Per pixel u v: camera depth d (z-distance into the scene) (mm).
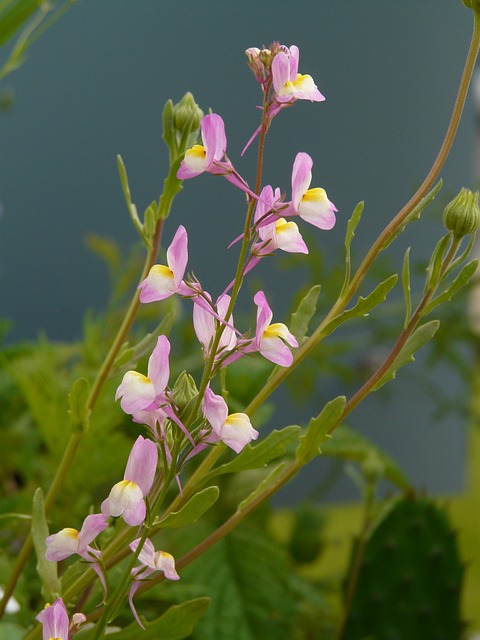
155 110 1610
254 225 302
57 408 502
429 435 1889
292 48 302
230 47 1635
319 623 700
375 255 336
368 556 573
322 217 301
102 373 382
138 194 1604
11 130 1576
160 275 301
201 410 304
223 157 315
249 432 299
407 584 569
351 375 1106
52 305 1604
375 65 1743
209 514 621
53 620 307
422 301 336
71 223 1597
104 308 1606
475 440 1931
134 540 321
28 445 610
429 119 1787
